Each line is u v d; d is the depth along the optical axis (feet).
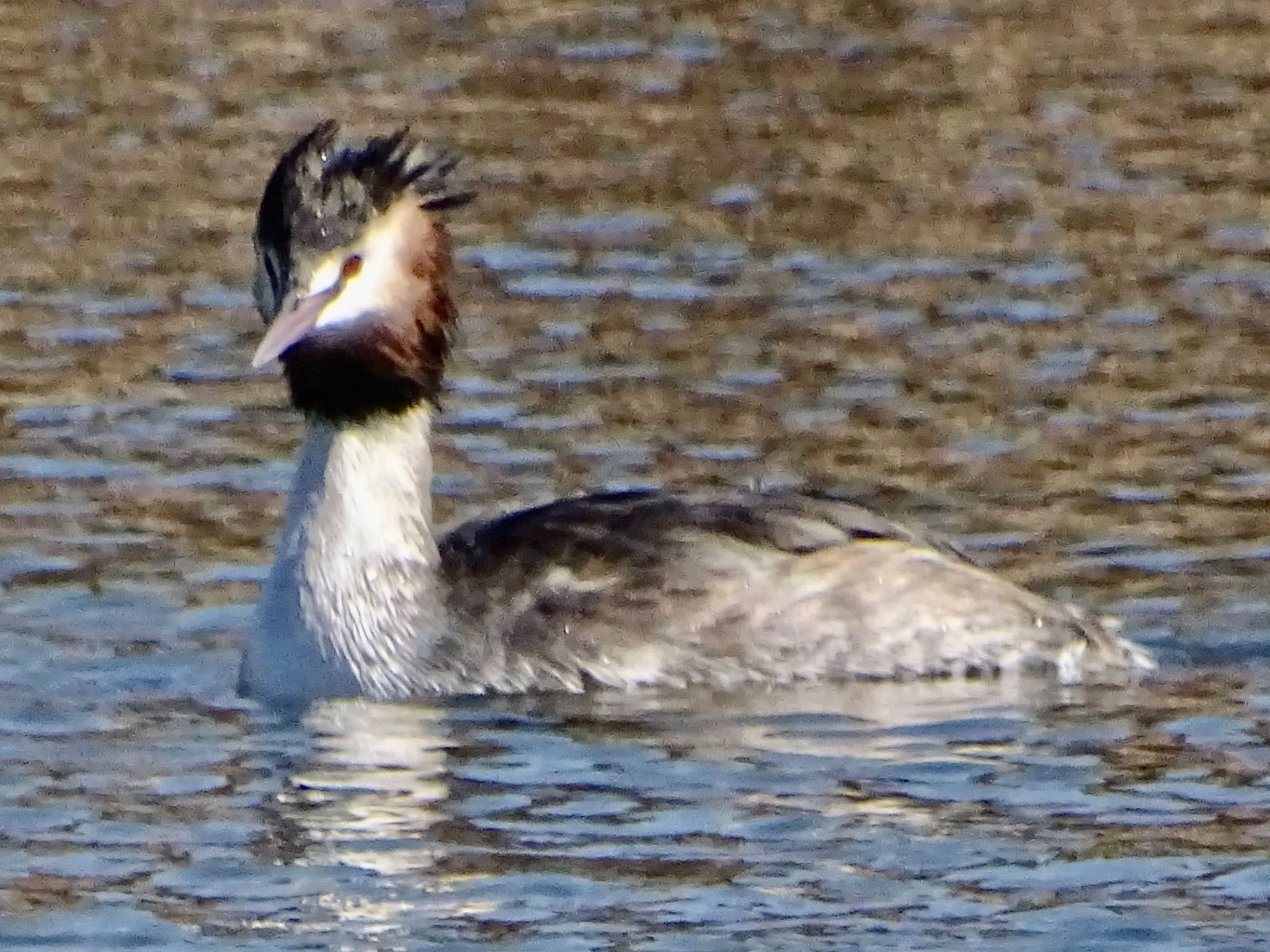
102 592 53.52
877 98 90.79
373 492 48.73
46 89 90.43
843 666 48.83
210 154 84.38
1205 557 54.90
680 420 63.62
